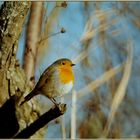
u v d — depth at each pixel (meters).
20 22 10.12
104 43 13.68
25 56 13.12
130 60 11.38
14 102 10.45
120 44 13.91
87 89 11.62
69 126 12.21
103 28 12.38
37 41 13.28
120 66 11.95
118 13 12.98
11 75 10.50
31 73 12.98
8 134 10.28
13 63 10.52
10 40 10.10
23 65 13.06
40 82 10.51
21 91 10.65
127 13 13.41
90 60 13.60
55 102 10.68
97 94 13.58
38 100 11.19
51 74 10.62
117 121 13.86
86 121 13.77
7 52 10.23
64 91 10.73
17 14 10.05
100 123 13.70
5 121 10.31
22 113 10.56
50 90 10.55
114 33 13.61
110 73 11.91
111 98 13.27
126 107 15.04
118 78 13.21
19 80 10.72
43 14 13.76
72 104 10.85
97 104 13.64
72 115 10.75
